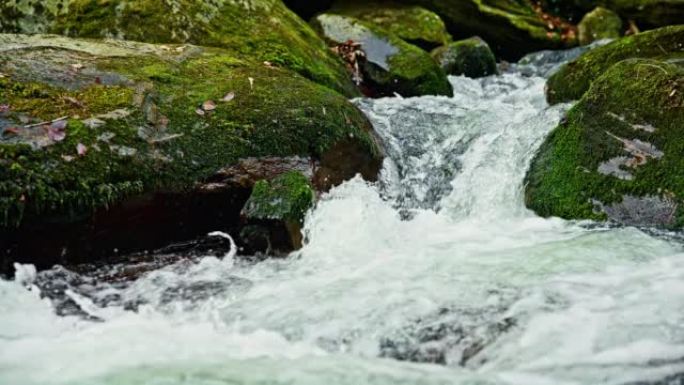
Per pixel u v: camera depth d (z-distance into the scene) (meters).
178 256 3.86
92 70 4.26
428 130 5.47
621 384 2.43
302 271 3.65
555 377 2.48
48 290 3.39
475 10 10.43
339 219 4.12
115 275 3.60
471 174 4.91
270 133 4.26
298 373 2.51
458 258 3.69
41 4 6.00
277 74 4.90
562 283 3.23
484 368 2.62
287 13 6.98
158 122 4.00
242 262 3.80
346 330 2.96
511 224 4.32
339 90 6.39
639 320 2.83
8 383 2.41
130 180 3.69
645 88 4.31
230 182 4.02
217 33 6.12
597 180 4.18
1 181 3.31
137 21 5.94
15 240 3.41
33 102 3.76
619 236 3.78
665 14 11.38
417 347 2.80
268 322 3.07
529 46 10.77
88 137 3.68
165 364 2.59
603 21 11.41
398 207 4.73
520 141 4.98
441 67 7.96
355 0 9.99
